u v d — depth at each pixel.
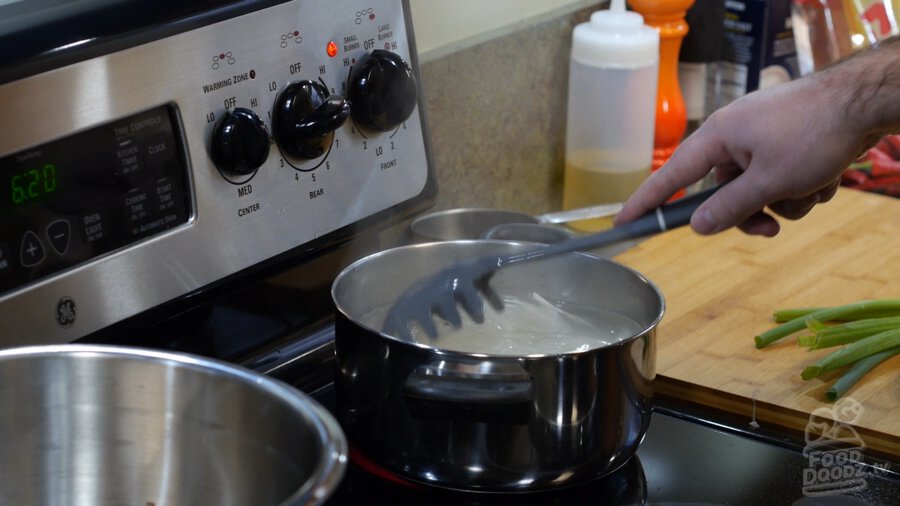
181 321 0.73
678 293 1.01
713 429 0.77
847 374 0.83
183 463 0.53
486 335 0.77
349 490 0.65
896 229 1.17
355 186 0.79
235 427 0.51
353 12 0.76
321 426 0.46
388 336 0.61
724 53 1.38
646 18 1.25
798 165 0.73
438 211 1.08
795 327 0.90
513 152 1.18
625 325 0.77
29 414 0.53
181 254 0.67
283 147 0.72
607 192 1.22
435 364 0.60
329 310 0.86
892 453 0.75
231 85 0.68
